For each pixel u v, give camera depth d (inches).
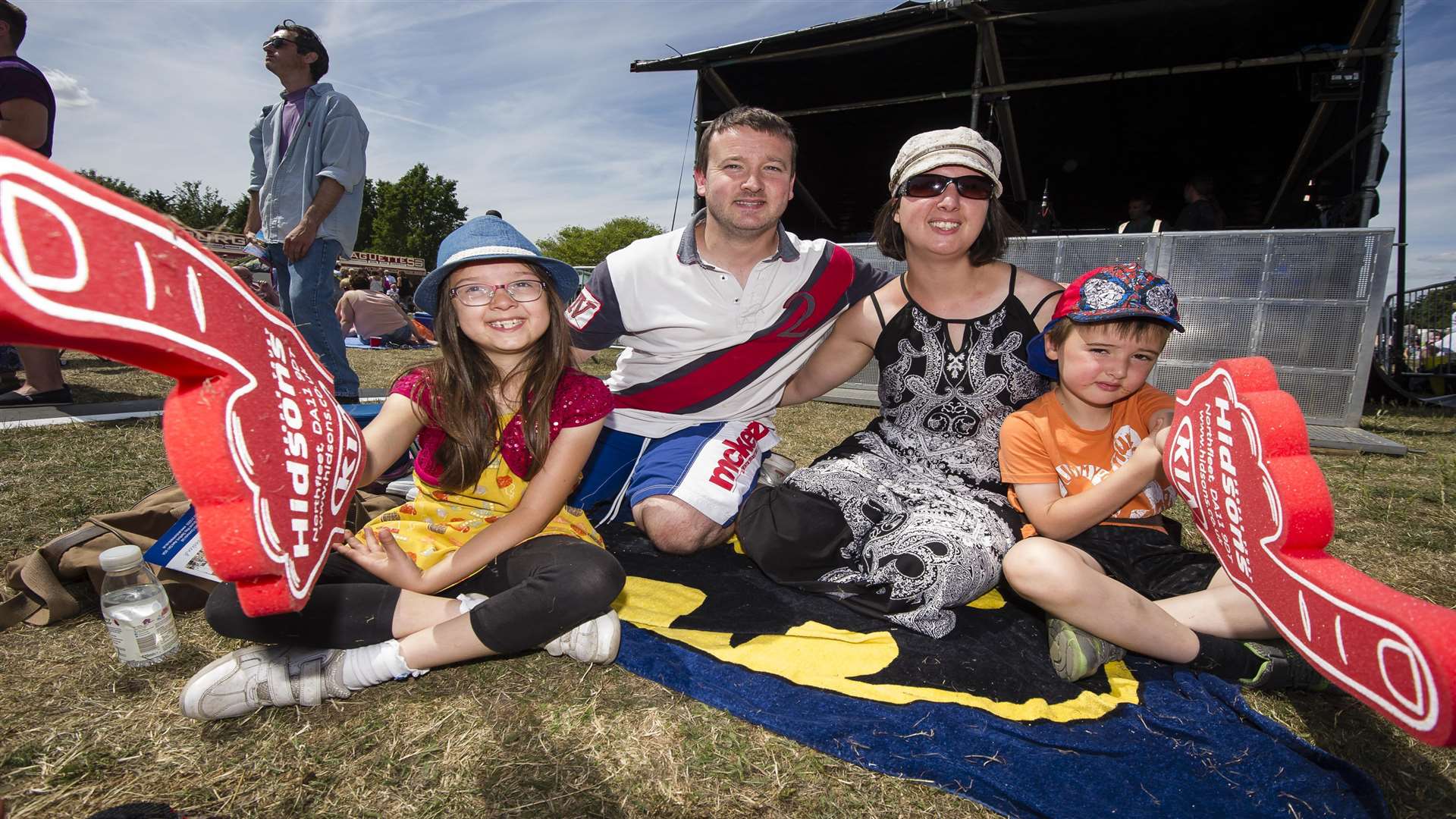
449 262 63.2
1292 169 362.6
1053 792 51.2
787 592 82.3
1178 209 427.2
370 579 67.3
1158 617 62.6
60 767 51.5
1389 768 55.2
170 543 65.4
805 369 99.1
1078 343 67.9
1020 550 64.3
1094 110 349.1
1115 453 72.7
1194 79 310.8
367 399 208.7
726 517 88.4
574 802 49.8
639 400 96.5
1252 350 194.9
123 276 31.0
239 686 57.1
